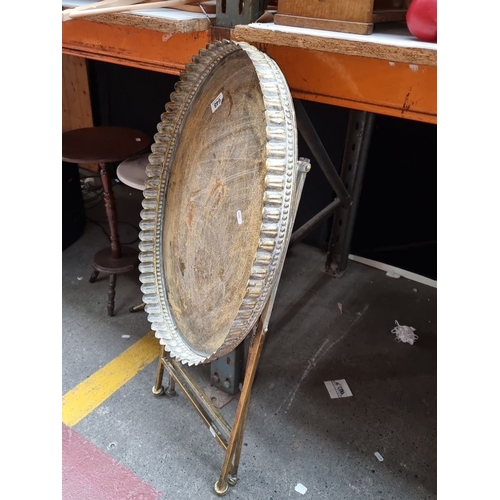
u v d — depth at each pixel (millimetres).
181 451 1165
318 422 1267
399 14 933
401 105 833
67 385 1334
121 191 2482
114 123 2469
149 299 1108
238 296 857
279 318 1652
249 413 1278
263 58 740
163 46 1016
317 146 1252
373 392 1374
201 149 990
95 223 2186
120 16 928
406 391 1385
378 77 837
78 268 1861
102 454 1147
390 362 1490
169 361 1226
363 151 1644
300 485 1102
